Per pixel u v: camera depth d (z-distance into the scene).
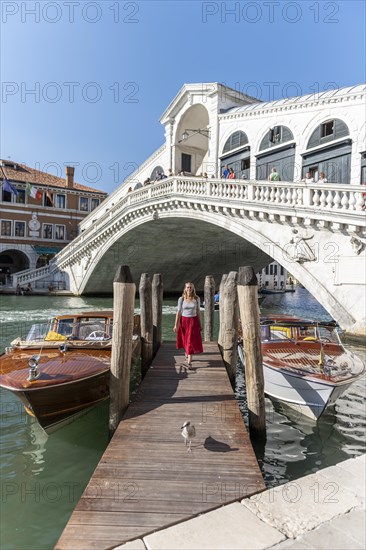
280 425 5.98
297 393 6.03
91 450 5.13
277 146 17.44
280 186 13.62
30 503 3.97
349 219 11.27
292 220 13.05
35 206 35.66
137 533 2.71
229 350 7.23
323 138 15.79
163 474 3.50
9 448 5.16
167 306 24.39
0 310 19.98
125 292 4.98
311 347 7.29
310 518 2.82
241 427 4.50
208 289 9.84
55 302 25.25
